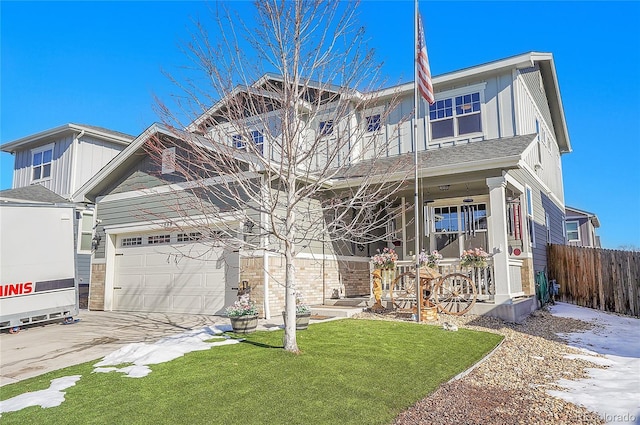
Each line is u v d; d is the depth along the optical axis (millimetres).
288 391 4840
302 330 8078
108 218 13938
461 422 4312
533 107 14938
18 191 16062
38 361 6812
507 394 5238
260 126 8977
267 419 4160
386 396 4781
